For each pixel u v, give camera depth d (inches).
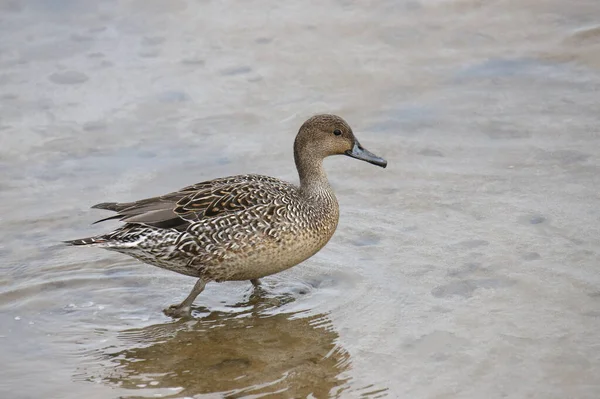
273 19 751.1
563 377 374.9
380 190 557.9
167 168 584.4
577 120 614.9
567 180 546.9
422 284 458.0
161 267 464.1
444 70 687.1
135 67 691.4
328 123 485.7
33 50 706.2
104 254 508.7
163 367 405.4
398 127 624.1
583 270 455.8
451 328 417.1
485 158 581.9
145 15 751.7
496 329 413.4
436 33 729.6
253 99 658.8
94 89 666.8
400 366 391.9
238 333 433.1
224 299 470.0
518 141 597.3
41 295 468.1
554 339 402.3
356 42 723.4
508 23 735.7
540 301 433.4
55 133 619.5
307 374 393.4
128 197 553.0
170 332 436.8
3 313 451.2
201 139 615.8
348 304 448.8
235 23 746.2
